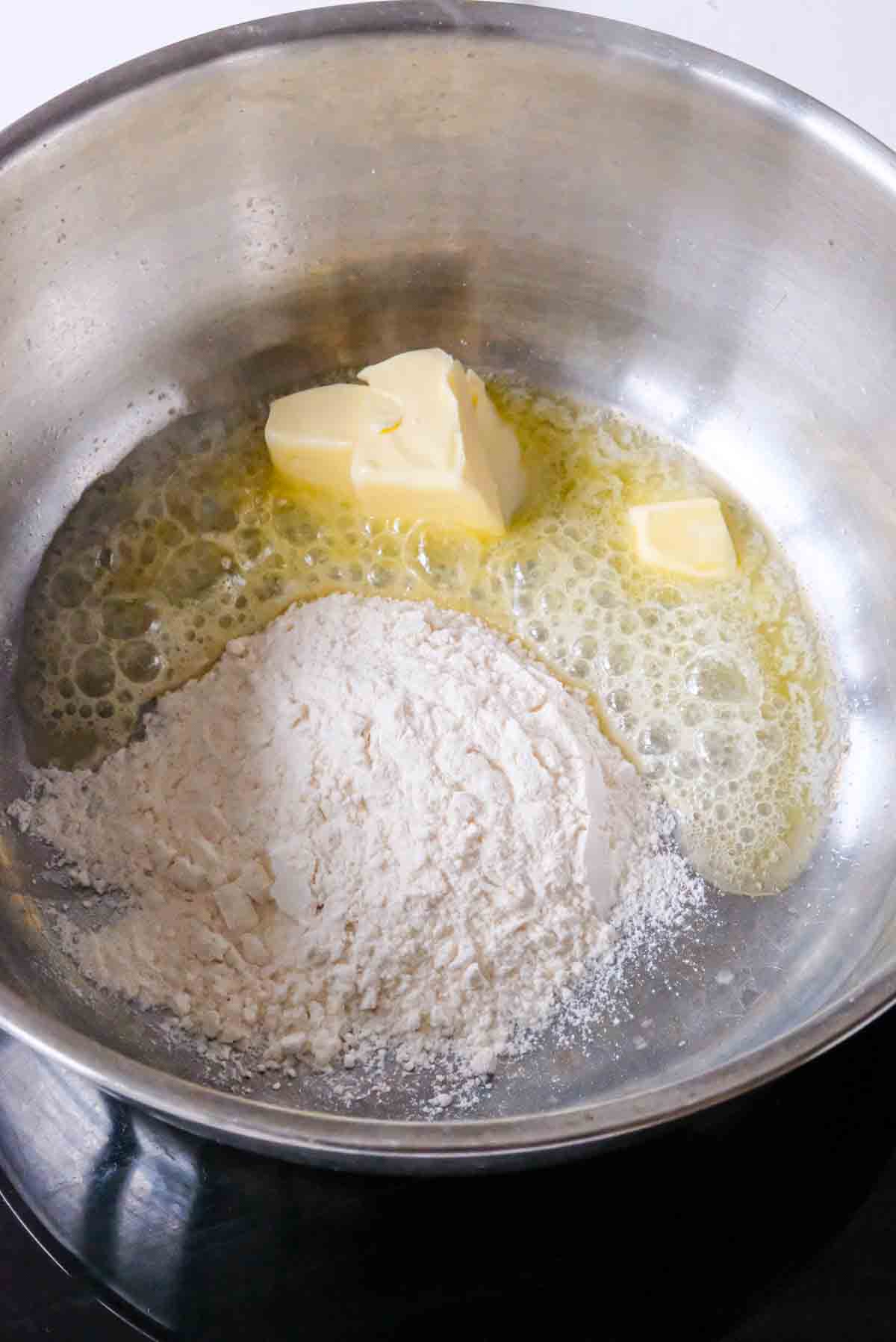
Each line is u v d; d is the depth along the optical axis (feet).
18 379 1.04
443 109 1.03
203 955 0.90
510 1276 0.79
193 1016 0.88
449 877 0.91
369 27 0.98
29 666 1.03
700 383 1.13
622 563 1.08
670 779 1.01
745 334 1.10
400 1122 0.69
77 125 0.96
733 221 1.05
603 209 1.08
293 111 1.02
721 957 0.95
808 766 1.02
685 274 1.10
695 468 1.13
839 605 1.07
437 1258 0.79
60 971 0.90
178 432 1.11
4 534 1.05
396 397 1.07
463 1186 0.82
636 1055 0.91
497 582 1.07
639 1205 0.81
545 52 0.99
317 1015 0.88
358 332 1.16
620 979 0.93
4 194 0.96
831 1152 0.83
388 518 1.09
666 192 1.06
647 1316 0.78
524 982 0.91
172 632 1.04
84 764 0.99
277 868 0.91
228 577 1.07
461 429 1.06
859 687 1.05
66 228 1.01
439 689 0.97
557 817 0.93
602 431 1.14
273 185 1.06
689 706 1.03
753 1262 0.80
